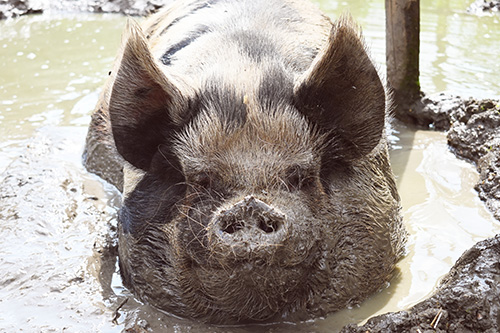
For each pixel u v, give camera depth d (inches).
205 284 55.9
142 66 55.2
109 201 74.3
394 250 63.1
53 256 65.1
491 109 81.6
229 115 54.2
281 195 52.9
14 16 127.3
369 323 54.9
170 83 55.9
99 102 79.1
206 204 53.9
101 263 64.9
